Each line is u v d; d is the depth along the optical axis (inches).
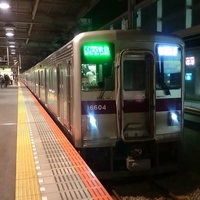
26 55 1401.3
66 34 776.3
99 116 197.3
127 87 199.6
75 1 504.7
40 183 136.1
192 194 195.5
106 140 198.8
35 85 714.2
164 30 570.9
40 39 842.8
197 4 468.4
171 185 212.5
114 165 209.8
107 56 195.5
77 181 138.7
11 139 233.1
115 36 194.1
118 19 621.3
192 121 373.1
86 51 192.2
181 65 211.9
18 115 366.9
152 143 211.0
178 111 213.3
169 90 209.0
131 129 201.3
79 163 168.1
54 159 175.9
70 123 222.8
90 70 194.4
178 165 222.4
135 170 202.1
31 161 172.2
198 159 267.9
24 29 757.9
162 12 571.2
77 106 194.5
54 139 230.1
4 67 1560.0
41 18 600.7
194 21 479.2
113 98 198.4
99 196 121.3
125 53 191.8
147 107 203.6
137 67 200.5
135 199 189.8
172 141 214.4
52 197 120.3
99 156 206.4
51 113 383.6
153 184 214.8
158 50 202.5
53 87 339.3
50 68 369.1
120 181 221.6
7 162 170.9
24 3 515.8
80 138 195.0
